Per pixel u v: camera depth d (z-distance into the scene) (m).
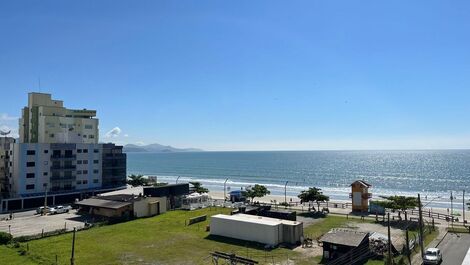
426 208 96.25
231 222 55.88
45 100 112.94
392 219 69.50
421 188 155.50
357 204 78.94
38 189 95.81
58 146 100.62
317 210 80.56
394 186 163.88
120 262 43.66
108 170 113.81
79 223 68.81
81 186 105.94
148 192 84.81
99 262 43.62
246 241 53.41
